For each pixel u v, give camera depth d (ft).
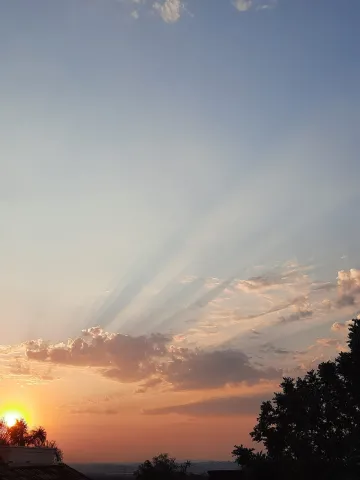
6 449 112.57
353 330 134.31
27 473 110.52
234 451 140.56
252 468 134.82
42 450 121.60
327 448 127.95
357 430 127.95
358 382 132.26
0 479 101.40
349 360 132.98
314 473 127.24
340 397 136.46
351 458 123.54
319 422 134.82
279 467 132.36
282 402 136.36
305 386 141.49
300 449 130.00
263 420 141.38
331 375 138.21
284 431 138.10
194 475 283.38
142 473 287.69
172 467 289.12
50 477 113.39
